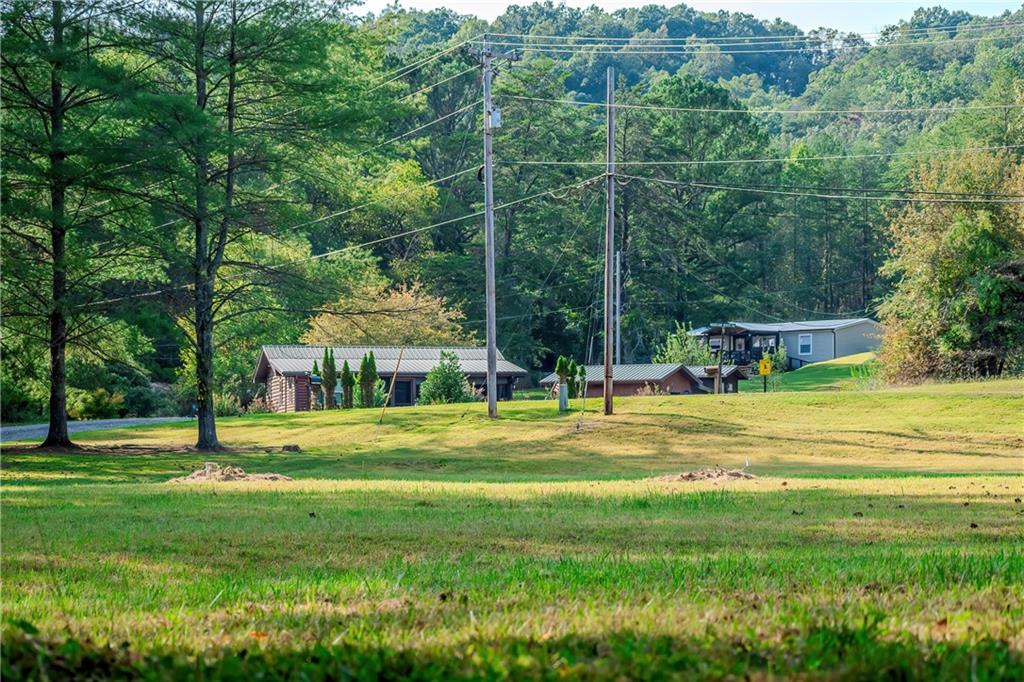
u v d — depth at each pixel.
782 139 190.00
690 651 5.86
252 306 50.41
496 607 7.82
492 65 50.19
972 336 62.97
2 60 40.47
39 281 41.28
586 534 13.79
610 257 48.25
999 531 14.09
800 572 9.69
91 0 40.50
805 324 110.69
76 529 14.50
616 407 50.72
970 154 69.25
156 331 48.50
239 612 7.97
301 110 44.81
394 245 103.81
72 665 5.83
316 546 12.63
